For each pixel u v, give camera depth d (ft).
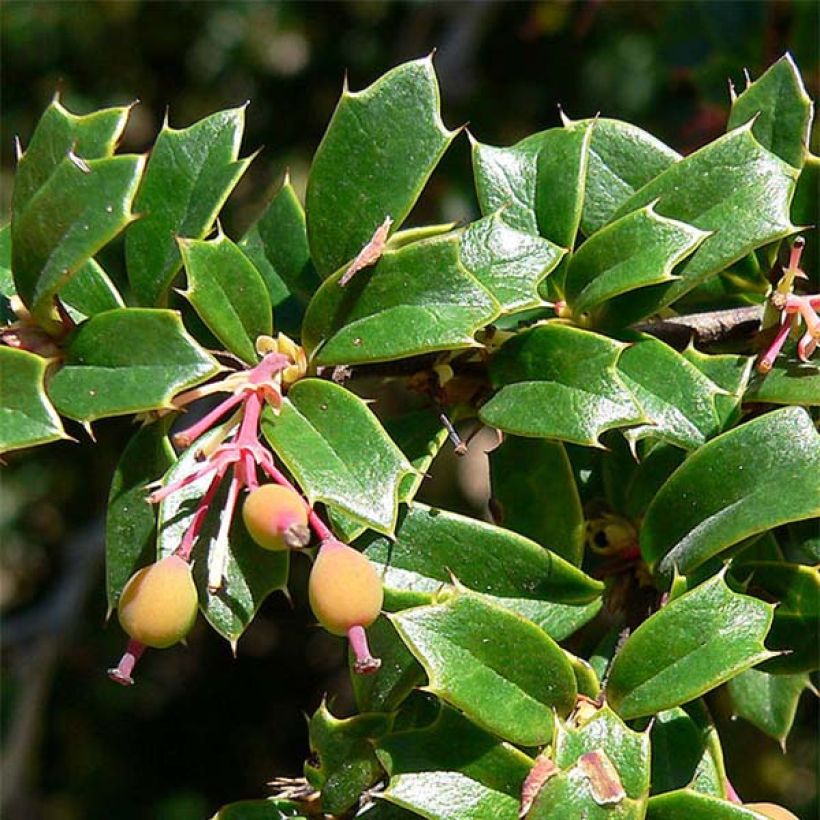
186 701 2.38
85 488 2.16
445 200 1.77
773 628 0.90
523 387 0.87
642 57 1.92
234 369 0.89
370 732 0.86
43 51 2.20
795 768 1.87
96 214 0.84
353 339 0.86
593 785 0.80
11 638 1.84
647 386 0.89
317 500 0.83
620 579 0.91
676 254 0.88
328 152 0.88
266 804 0.88
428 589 0.87
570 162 0.91
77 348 0.85
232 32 2.20
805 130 0.93
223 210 2.02
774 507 0.85
